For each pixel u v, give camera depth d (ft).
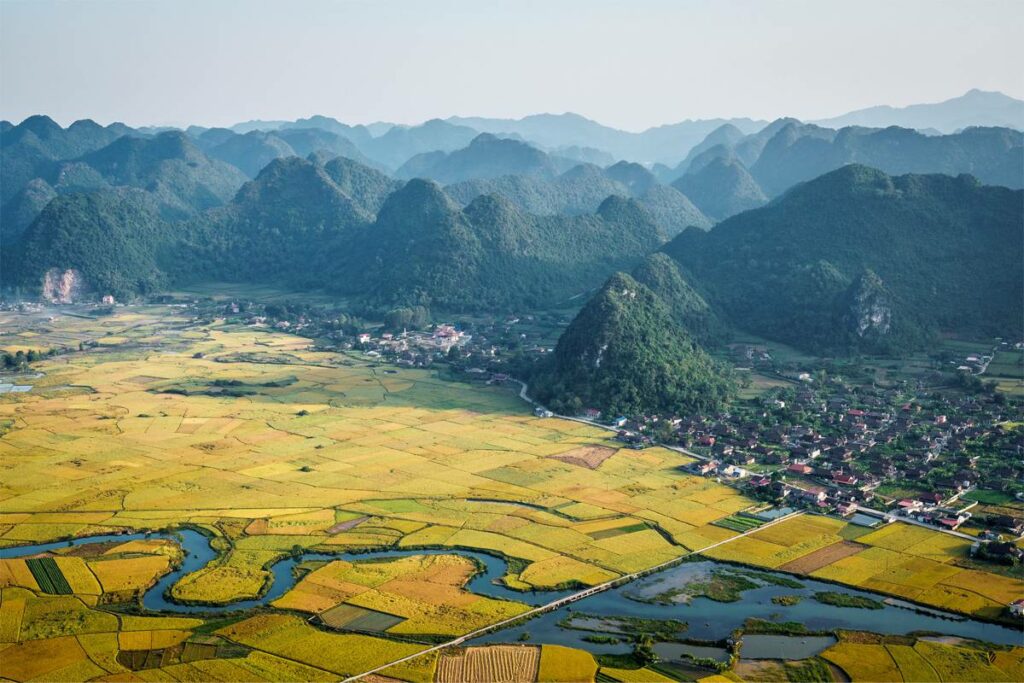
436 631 590.96
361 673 538.47
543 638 585.22
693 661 555.69
